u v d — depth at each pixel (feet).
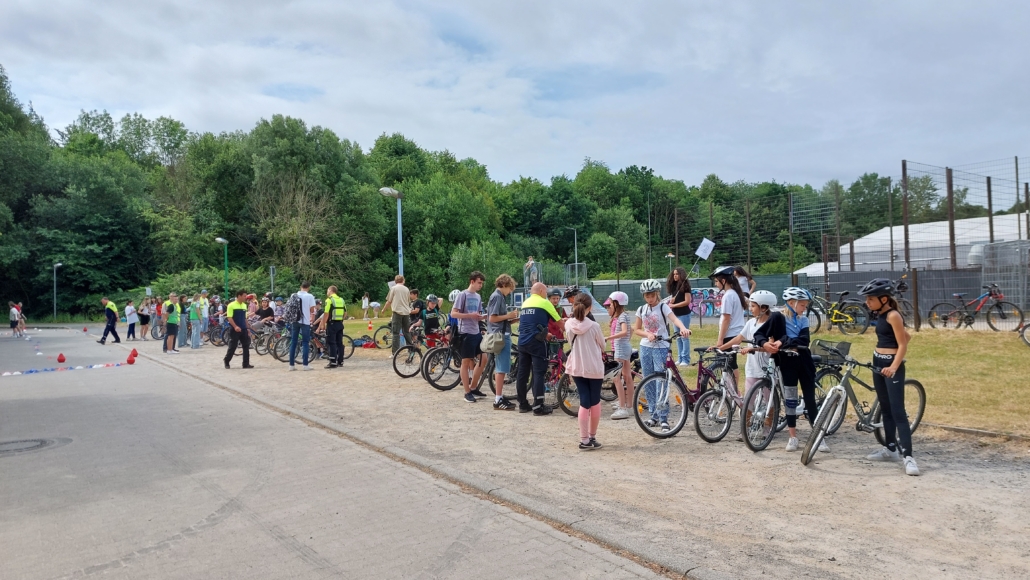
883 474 19.97
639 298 131.34
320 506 17.70
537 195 286.05
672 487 19.01
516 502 17.65
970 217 79.25
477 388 35.40
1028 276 58.54
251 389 39.73
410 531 15.74
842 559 13.70
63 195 180.34
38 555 14.70
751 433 23.12
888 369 20.29
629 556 14.21
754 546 14.42
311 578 13.21
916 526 15.57
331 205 177.68
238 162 186.29
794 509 16.93
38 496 19.02
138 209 178.70
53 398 37.73
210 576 13.42
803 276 108.47
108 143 247.29
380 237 195.93
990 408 27.14
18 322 108.37
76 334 111.75
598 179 321.73
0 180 169.68
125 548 15.01
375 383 41.45
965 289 66.90
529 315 30.50
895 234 87.10
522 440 25.31
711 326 70.74
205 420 30.22
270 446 24.85
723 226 98.63
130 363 57.36
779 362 23.22
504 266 190.80
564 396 30.42
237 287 152.76
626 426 27.76
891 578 12.80
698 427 24.08
